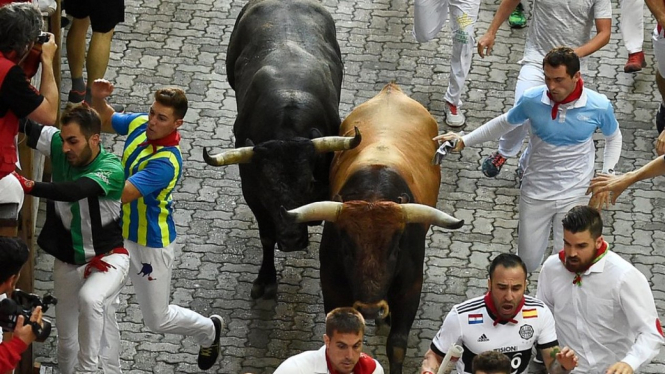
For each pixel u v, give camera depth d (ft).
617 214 43.04
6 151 26.91
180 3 53.83
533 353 35.42
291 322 37.65
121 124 32.22
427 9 46.91
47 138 29.55
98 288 29.32
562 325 29.32
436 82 50.24
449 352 25.00
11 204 27.53
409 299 32.48
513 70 51.06
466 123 47.70
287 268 40.01
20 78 26.32
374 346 36.58
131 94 47.70
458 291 39.29
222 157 33.73
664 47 44.62
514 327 26.81
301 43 39.22
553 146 35.01
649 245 41.60
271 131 35.01
